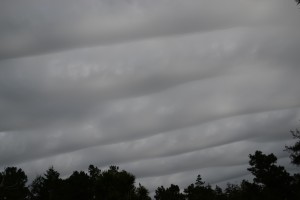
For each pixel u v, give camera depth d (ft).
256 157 147.13
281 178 141.49
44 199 160.25
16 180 161.17
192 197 216.74
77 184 137.39
